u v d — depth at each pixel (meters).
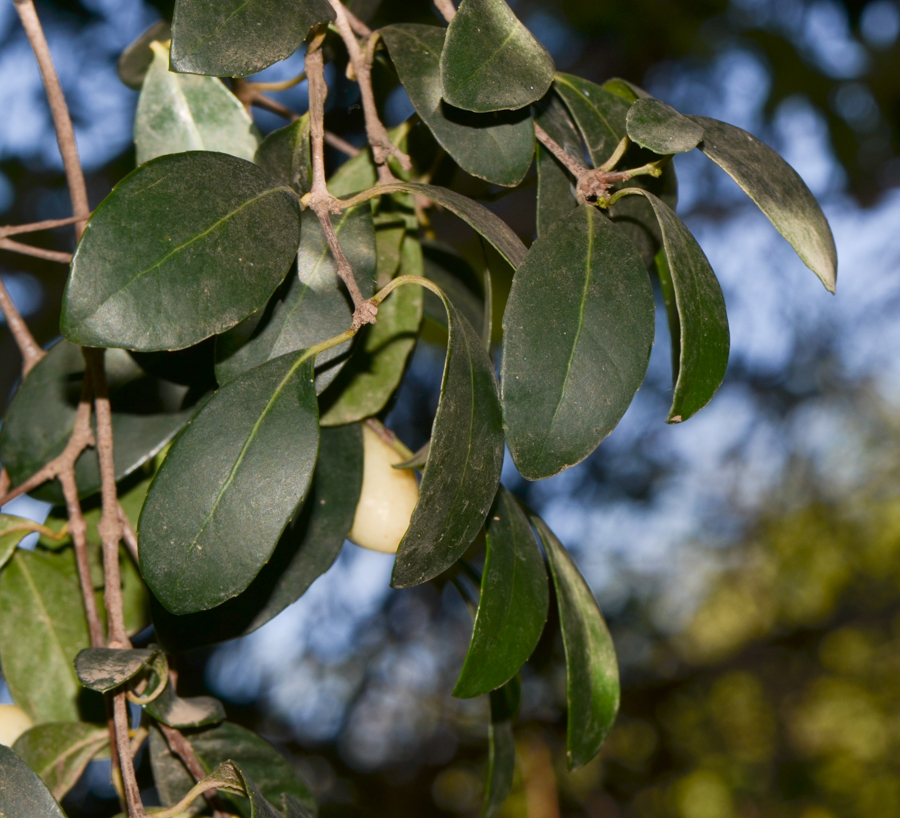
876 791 1.49
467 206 0.36
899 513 1.42
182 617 0.39
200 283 0.34
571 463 0.34
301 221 0.36
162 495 0.35
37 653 0.45
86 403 0.42
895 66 1.07
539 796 1.01
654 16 1.03
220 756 0.41
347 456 0.41
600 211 0.37
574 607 0.41
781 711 1.52
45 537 0.45
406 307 0.42
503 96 0.36
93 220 0.33
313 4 0.36
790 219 0.37
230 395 0.35
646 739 1.39
